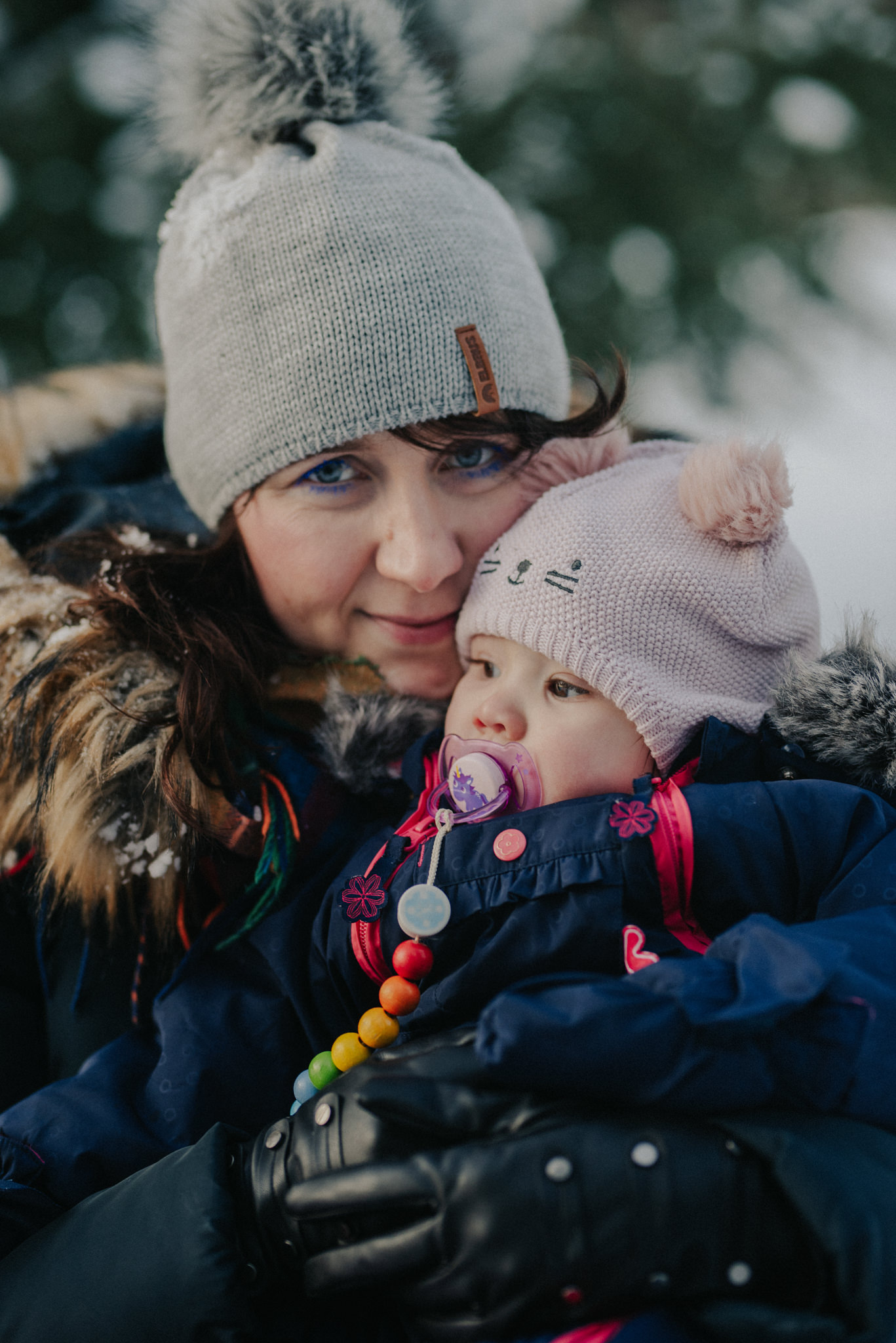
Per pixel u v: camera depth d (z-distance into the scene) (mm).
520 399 1086
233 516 1166
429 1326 723
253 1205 783
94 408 1461
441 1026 877
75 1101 937
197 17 1142
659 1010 691
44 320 2633
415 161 1106
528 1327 685
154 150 1263
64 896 1079
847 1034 712
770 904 869
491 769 946
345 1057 872
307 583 1083
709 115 2830
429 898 881
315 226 1035
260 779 1055
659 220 2766
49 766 1041
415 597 1074
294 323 1038
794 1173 661
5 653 1142
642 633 963
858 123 2854
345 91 1131
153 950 1076
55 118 2697
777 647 1012
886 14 2895
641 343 2719
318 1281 740
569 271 2725
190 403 1125
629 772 961
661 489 1028
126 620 1113
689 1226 662
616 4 2904
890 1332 629
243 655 1090
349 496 1063
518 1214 667
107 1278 777
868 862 852
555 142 2742
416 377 1033
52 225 2658
